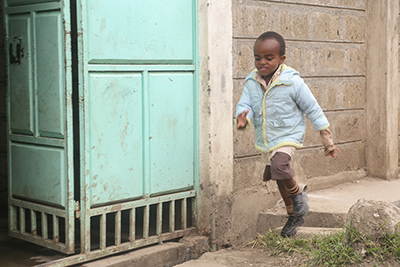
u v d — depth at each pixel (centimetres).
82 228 320
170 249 358
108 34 322
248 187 428
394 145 557
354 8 534
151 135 354
